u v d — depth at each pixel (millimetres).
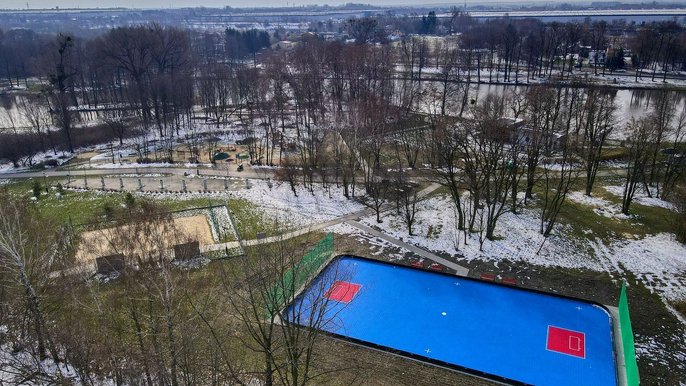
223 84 157625
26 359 41219
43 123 123500
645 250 60562
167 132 120938
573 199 75438
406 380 40719
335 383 39781
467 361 43594
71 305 44156
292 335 32562
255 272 39219
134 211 62719
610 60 184875
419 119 116000
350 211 73375
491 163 63719
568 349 44812
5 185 86875
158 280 42656
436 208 73062
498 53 197125
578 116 101250
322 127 102062
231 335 38531
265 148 104938
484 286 54406
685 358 43188
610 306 50531
